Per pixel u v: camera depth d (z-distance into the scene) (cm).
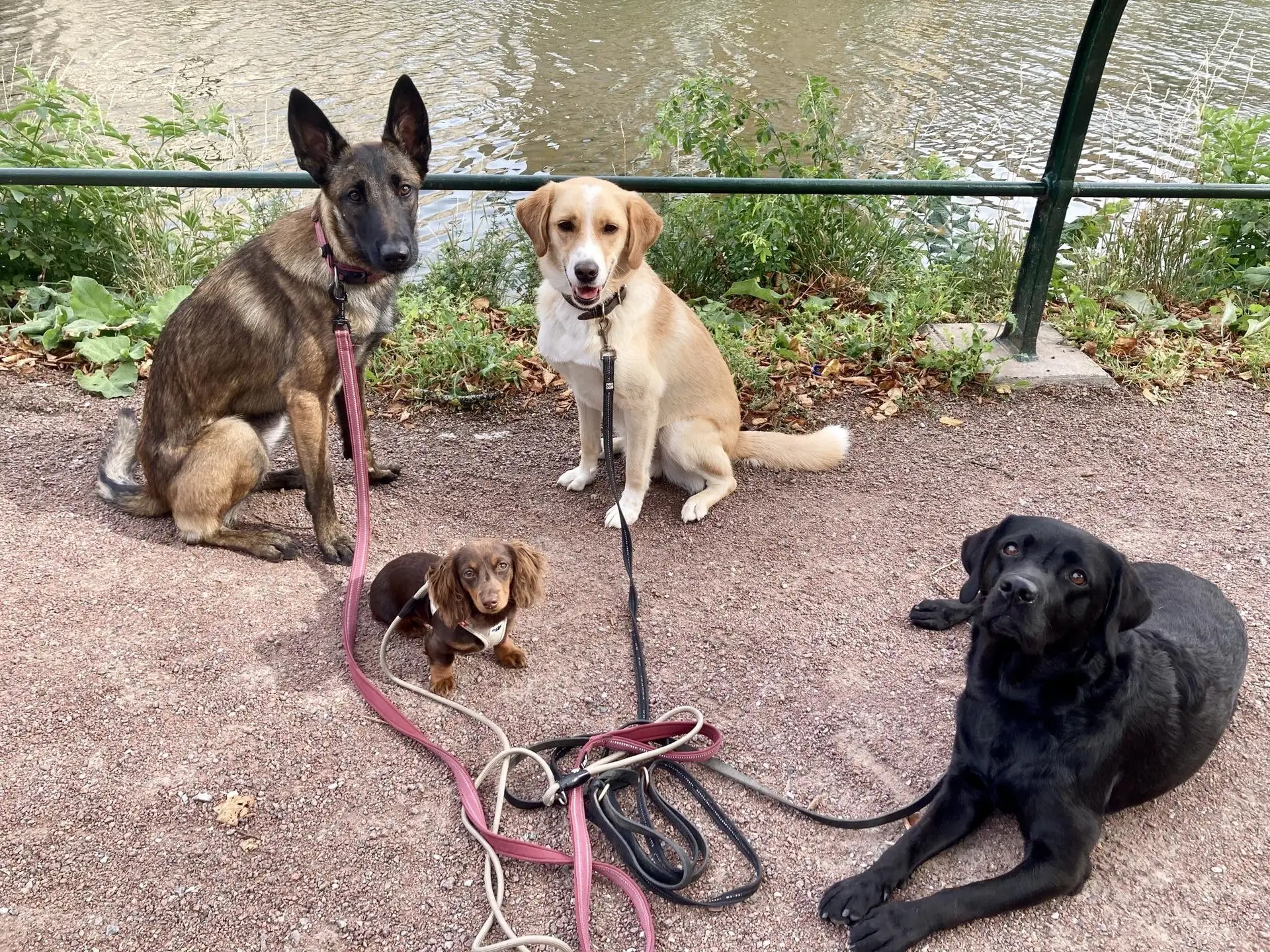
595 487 187
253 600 149
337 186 151
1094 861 114
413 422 209
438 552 164
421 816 116
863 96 535
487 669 139
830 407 217
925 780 124
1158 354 231
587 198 158
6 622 139
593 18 769
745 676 139
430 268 286
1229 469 194
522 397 219
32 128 254
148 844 111
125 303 244
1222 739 130
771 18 778
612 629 148
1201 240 273
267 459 166
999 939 105
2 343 228
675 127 280
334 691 133
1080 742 109
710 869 112
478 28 717
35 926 103
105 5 775
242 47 630
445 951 103
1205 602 129
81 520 165
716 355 182
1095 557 109
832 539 172
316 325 157
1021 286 227
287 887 108
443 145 445
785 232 264
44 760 120
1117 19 189
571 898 108
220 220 288
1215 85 468
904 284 259
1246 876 112
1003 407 216
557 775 121
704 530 175
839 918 105
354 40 665
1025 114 495
